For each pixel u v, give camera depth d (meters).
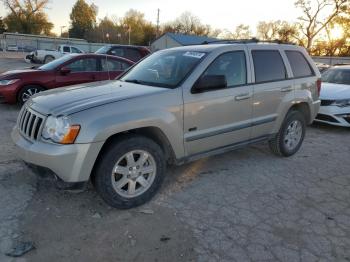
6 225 3.23
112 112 3.37
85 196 3.87
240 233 3.30
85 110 3.28
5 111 7.99
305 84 5.52
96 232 3.21
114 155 3.42
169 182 4.37
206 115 4.13
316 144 6.55
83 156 3.21
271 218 3.61
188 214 3.61
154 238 3.16
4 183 4.06
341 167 5.27
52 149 3.19
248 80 4.64
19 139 3.58
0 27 75.94
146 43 83.06
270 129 5.11
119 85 4.20
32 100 3.80
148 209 3.68
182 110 3.88
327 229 3.45
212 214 3.63
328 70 9.61
